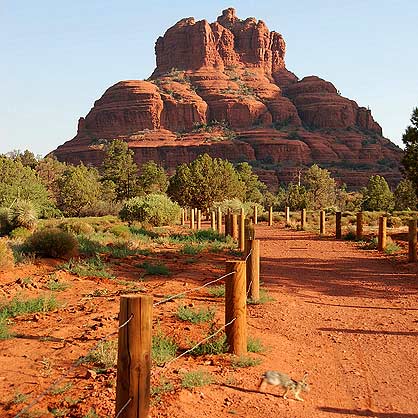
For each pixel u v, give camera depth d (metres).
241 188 65.62
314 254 19.62
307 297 11.30
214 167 64.06
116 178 88.00
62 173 81.81
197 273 13.71
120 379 3.99
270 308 10.02
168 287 11.52
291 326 8.76
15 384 5.45
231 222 25.11
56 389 5.23
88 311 9.05
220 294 10.67
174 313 8.90
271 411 5.09
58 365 6.10
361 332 8.48
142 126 197.25
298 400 5.45
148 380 4.04
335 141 193.38
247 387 5.66
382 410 5.35
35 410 4.75
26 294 10.37
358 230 25.62
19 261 14.06
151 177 86.75
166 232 29.30
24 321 8.35
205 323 8.27
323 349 7.50
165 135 191.00
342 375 6.38
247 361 6.39
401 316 9.65
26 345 6.91
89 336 7.28
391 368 6.71
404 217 41.28
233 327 6.78
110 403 4.89
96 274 12.85
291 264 16.69
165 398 5.11
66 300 10.09
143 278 12.77
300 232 32.34
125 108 199.75
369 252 20.19
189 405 5.02
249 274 10.49
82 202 63.97
